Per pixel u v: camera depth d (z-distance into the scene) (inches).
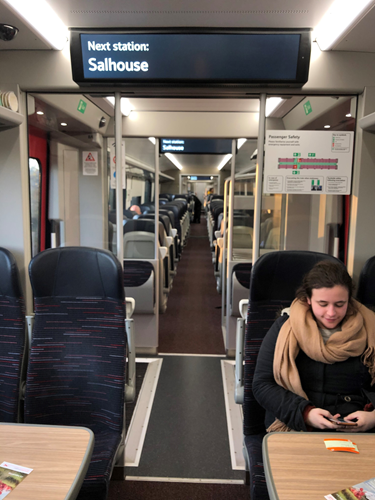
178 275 310.0
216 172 596.4
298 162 103.1
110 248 117.5
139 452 96.7
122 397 72.1
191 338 177.8
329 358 60.2
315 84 95.1
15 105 94.7
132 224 150.7
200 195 912.9
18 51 95.3
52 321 74.4
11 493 41.2
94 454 65.0
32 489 41.8
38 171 111.7
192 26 87.2
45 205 116.3
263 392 62.7
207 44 87.3
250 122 146.2
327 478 44.1
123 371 72.4
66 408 73.7
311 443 50.8
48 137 112.3
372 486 42.9
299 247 109.7
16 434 52.3
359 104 99.0
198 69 88.8
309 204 107.5
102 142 112.1
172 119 147.1
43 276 73.3
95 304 73.6
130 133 147.9
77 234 119.2
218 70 88.9
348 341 60.8
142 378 136.9
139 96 103.8
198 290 265.0
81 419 73.7
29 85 96.8
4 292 78.3
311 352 60.8
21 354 78.0
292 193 104.6
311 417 56.0
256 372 66.1
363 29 80.9
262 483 60.4
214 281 292.0
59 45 92.6
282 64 88.2
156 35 87.0
